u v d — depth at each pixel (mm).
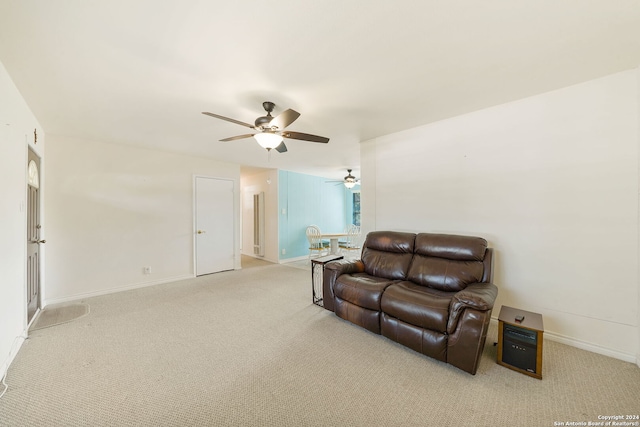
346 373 1887
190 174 4742
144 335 2469
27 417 1468
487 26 1524
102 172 3783
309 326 2674
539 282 2434
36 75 1995
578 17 1458
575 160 2256
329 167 6070
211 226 5023
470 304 1847
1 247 1859
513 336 1913
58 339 2385
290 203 6547
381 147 3693
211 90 2260
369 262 3121
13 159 2111
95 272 3719
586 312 2207
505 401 1596
